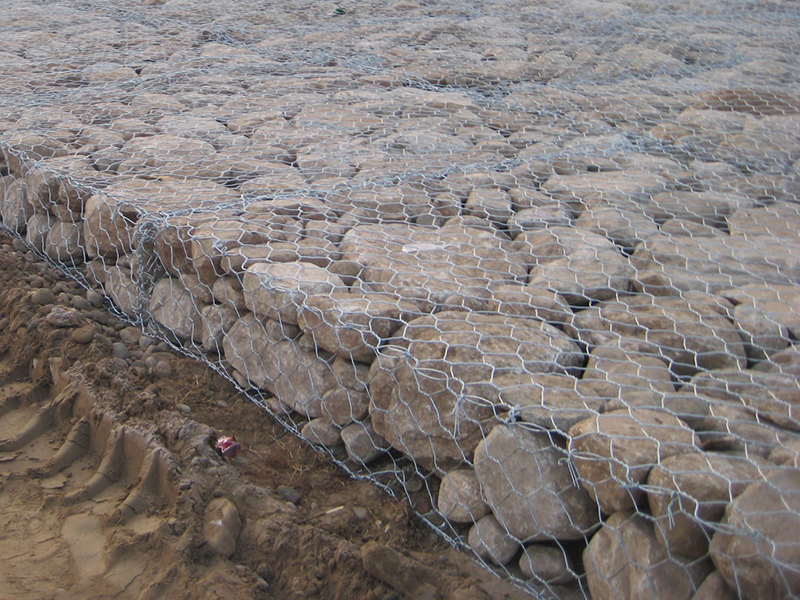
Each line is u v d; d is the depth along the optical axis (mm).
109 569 1928
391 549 1875
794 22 6473
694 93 4555
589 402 1883
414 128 3963
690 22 6445
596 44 5781
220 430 2391
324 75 5027
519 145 3771
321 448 2311
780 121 3961
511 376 1978
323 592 1883
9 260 3254
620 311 2305
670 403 1867
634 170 3406
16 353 2754
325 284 2412
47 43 5855
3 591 1866
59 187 3244
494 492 1876
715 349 2109
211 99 4535
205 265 2631
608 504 1684
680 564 1554
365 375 2229
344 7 7207
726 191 3199
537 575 1811
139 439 2230
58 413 2465
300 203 2994
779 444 1679
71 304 3000
